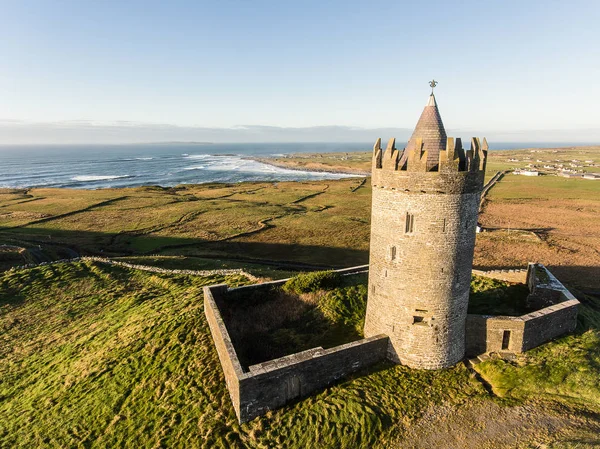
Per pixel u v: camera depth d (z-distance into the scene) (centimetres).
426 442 1634
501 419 1742
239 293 2838
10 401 2223
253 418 1723
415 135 1908
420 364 2016
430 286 1908
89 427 1889
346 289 3033
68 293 3516
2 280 3619
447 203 1798
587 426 1694
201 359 2180
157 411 1892
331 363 1908
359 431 1666
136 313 3003
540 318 2220
